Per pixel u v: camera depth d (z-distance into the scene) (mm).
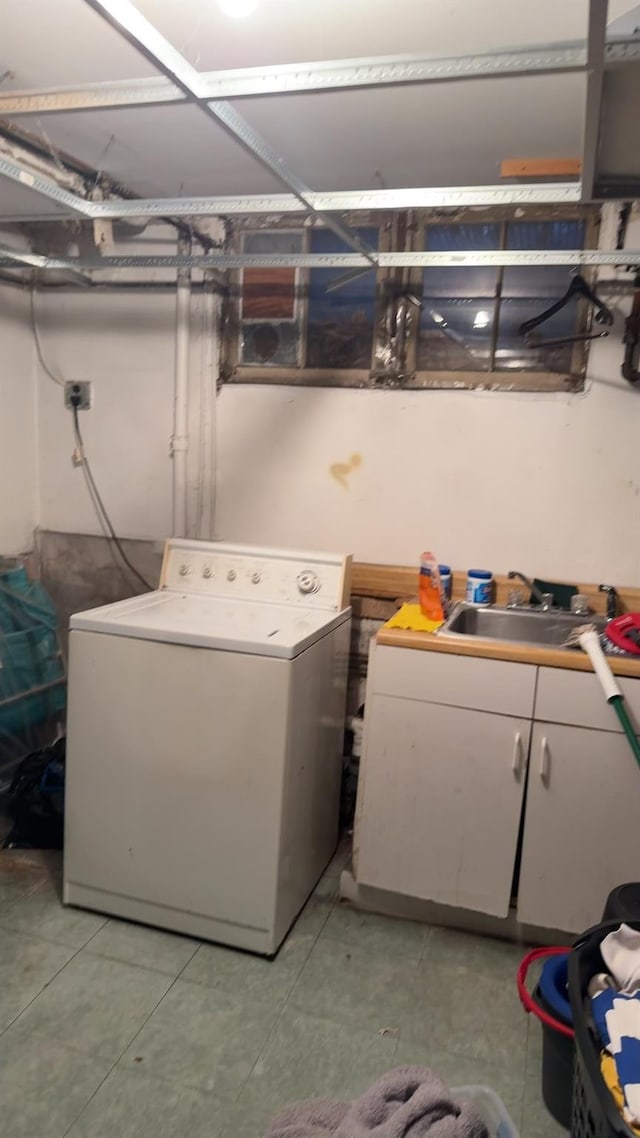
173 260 2219
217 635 1900
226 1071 1588
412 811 2059
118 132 2027
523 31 1524
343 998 1819
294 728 1915
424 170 2273
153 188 2473
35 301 2887
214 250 2639
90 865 2074
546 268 2357
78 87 1283
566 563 2449
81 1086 1535
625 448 2342
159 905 2027
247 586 2418
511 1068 1637
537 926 2031
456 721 1987
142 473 2869
